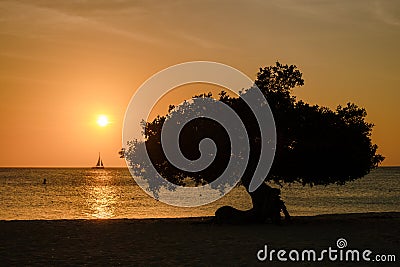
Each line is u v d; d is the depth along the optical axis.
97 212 54.72
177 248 21.11
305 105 29.28
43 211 55.16
